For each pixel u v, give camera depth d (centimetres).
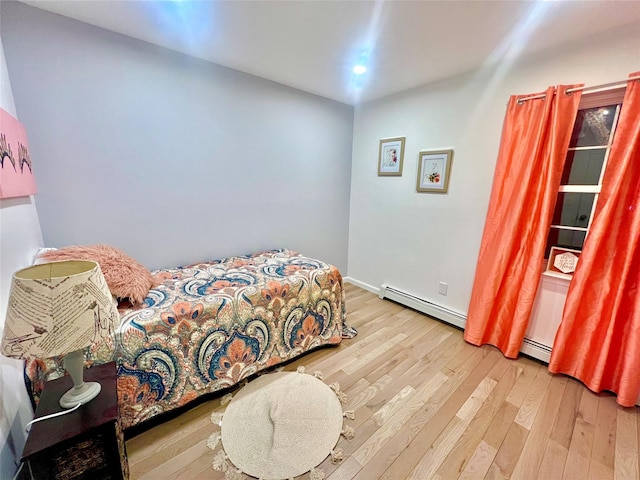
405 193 289
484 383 188
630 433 151
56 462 92
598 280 175
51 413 95
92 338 86
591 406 170
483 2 139
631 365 163
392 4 142
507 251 208
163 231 220
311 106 289
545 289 204
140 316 146
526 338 218
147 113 198
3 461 90
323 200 326
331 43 185
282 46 191
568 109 178
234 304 173
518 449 142
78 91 171
